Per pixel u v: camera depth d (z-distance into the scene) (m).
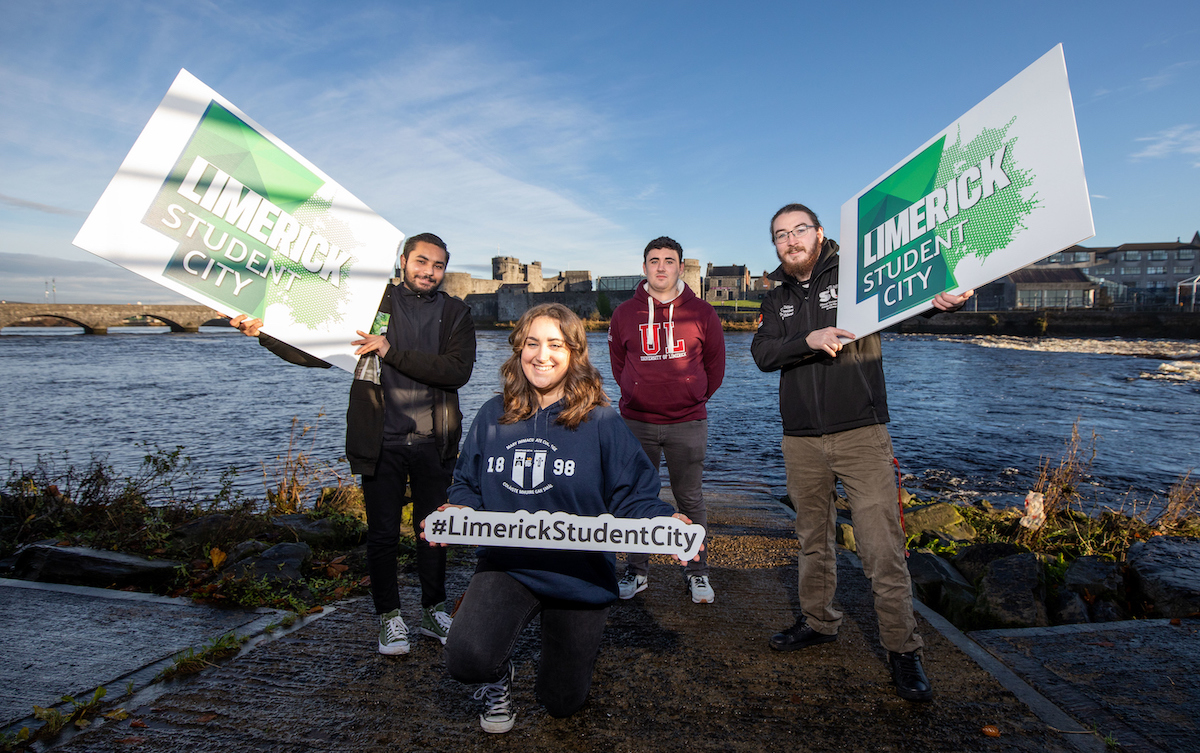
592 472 2.20
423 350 3.03
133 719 2.31
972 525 5.85
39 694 2.45
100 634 2.98
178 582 3.70
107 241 2.49
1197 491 6.33
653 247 3.59
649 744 2.22
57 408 16.33
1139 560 3.84
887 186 2.74
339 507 5.62
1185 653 2.78
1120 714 2.34
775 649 2.94
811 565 2.91
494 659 2.04
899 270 2.59
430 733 2.27
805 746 2.21
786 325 3.04
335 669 2.72
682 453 3.68
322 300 2.89
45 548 3.86
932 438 11.66
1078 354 32.97
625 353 3.92
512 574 2.17
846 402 2.72
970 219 2.36
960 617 3.54
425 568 2.99
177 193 2.62
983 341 45.88
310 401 17.70
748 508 6.16
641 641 3.06
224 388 21.06
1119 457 10.18
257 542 4.20
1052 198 2.10
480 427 2.35
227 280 2.71
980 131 2.36
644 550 2.00
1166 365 25.72
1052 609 3.55
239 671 2.68
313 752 2.15
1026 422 13.36
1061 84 2.10
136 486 5.59
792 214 2.91
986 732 2.26
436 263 3.07
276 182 2.85
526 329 2.22
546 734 2.28
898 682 2.53
